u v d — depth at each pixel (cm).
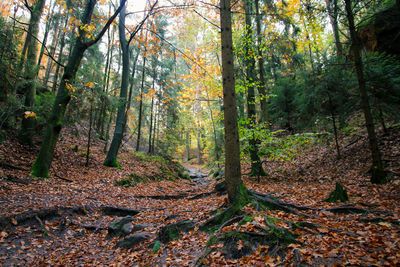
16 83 1120
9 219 516
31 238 499
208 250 358
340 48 1248
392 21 1127
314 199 618
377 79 883
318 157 1194
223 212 482
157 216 662
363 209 450
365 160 907
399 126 968
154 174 1507
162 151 2278
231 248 347
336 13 823
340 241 325
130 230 556
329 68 1055
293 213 475
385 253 279
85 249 502
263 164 1470
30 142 1180
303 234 356
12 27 980
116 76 2188
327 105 1120
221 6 563
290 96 1571
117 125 1396
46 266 422
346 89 998
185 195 1014
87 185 952
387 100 891
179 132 2448
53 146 955
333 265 269
